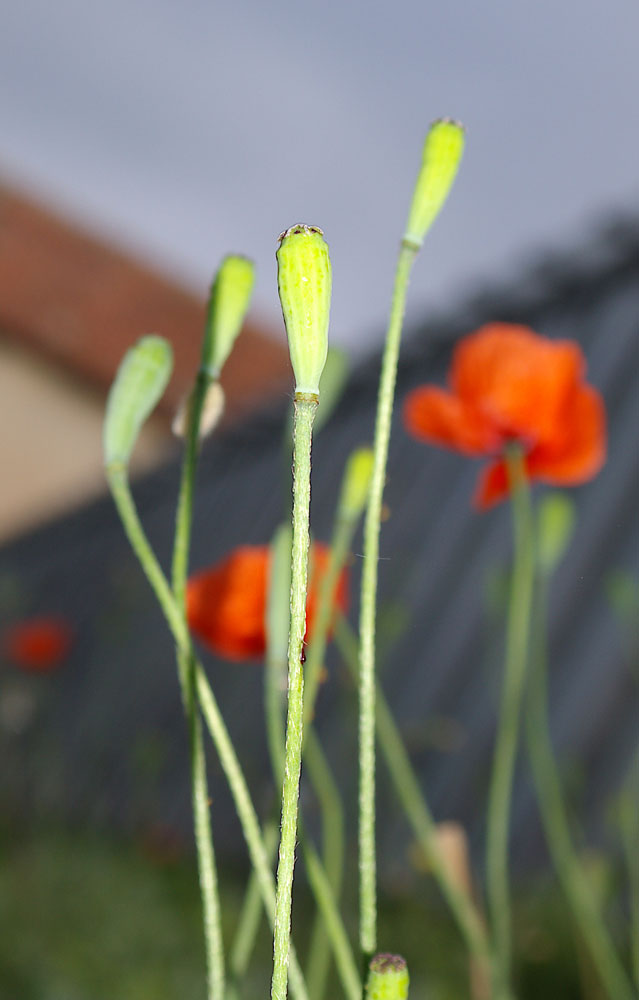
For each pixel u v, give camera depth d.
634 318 3.02
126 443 0.34
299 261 0.29
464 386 0.54
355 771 1.55
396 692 3.11
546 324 3.39
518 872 2.23
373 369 4.15
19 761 3.24
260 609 0.47
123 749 3.89
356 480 0.39
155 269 7.24
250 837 0.33
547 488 2.88
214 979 0.32
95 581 5.46
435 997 1.26
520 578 0.50
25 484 6.81
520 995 1.20
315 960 0.44
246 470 5.04
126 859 2.66
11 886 2.18
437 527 3.37
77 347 6.72
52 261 7.02
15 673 3.23
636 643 2.09
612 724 2.31
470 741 2.68
